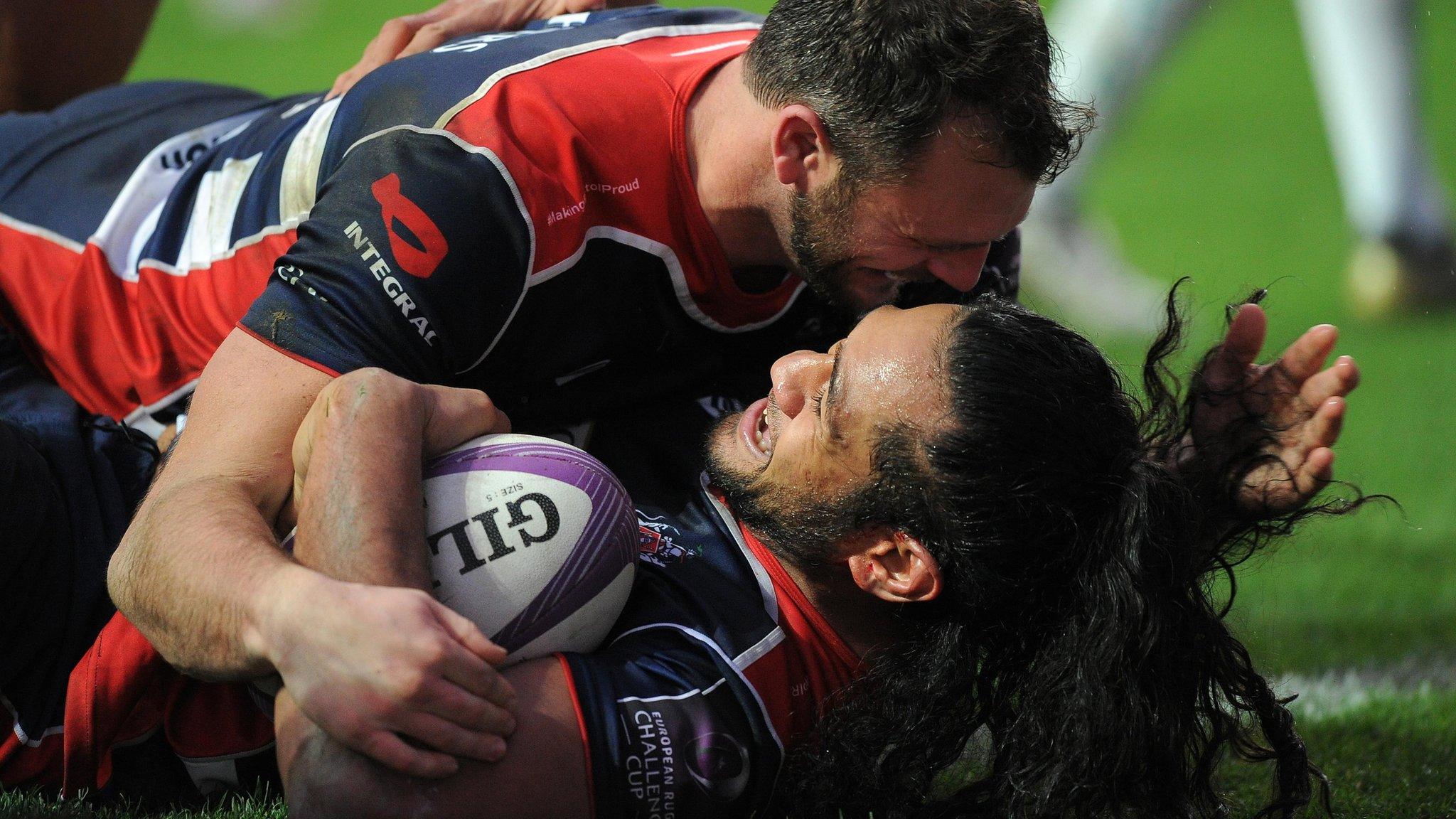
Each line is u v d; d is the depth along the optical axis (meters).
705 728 7.75
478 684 6.92
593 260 9.10
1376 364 23.25
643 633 8.20
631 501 9.03
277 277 8.50
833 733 8.32
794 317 10.38
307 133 9.68
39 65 13.29
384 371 7.88
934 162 8.39
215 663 7.25
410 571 7.32
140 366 10.04
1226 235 31.33
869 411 8.10
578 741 7.43
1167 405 9.12
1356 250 27.66
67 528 8.96
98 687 8.39
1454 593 14.28
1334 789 9.58
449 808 7.06
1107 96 25.00
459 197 8.51
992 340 8.08
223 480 7.73
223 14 55.72
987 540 7.99
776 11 8.99
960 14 8.19
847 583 8.54
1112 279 26.08
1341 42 25.53
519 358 9.20
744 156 9.05
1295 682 12.05
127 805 8.67
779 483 8.45
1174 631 8.13
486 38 9.97
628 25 10.14
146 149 11.15
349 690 6.80
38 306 10.48
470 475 7.97
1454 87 43.28
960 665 8.33
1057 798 7.98
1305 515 9.27
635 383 9.96
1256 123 43.44
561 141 8.91
